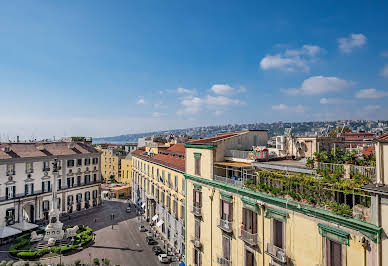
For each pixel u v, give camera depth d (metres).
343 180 15.43
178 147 55.50
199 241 28.81
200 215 28.45
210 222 27.06
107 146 138.12
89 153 75.44
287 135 28.16
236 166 23.59
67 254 43.66
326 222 16.12
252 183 22.22
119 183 117.19
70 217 66.06
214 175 26.73
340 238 15.29
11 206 55.41
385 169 13.48
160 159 55.38
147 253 43.75
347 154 18.50
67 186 68.75
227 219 24.50
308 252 17.16
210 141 29.80
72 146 73.50
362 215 14.44
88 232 52.31
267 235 20.31
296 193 18.09
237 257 23.34
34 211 60.44
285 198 18.84
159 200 54.00
